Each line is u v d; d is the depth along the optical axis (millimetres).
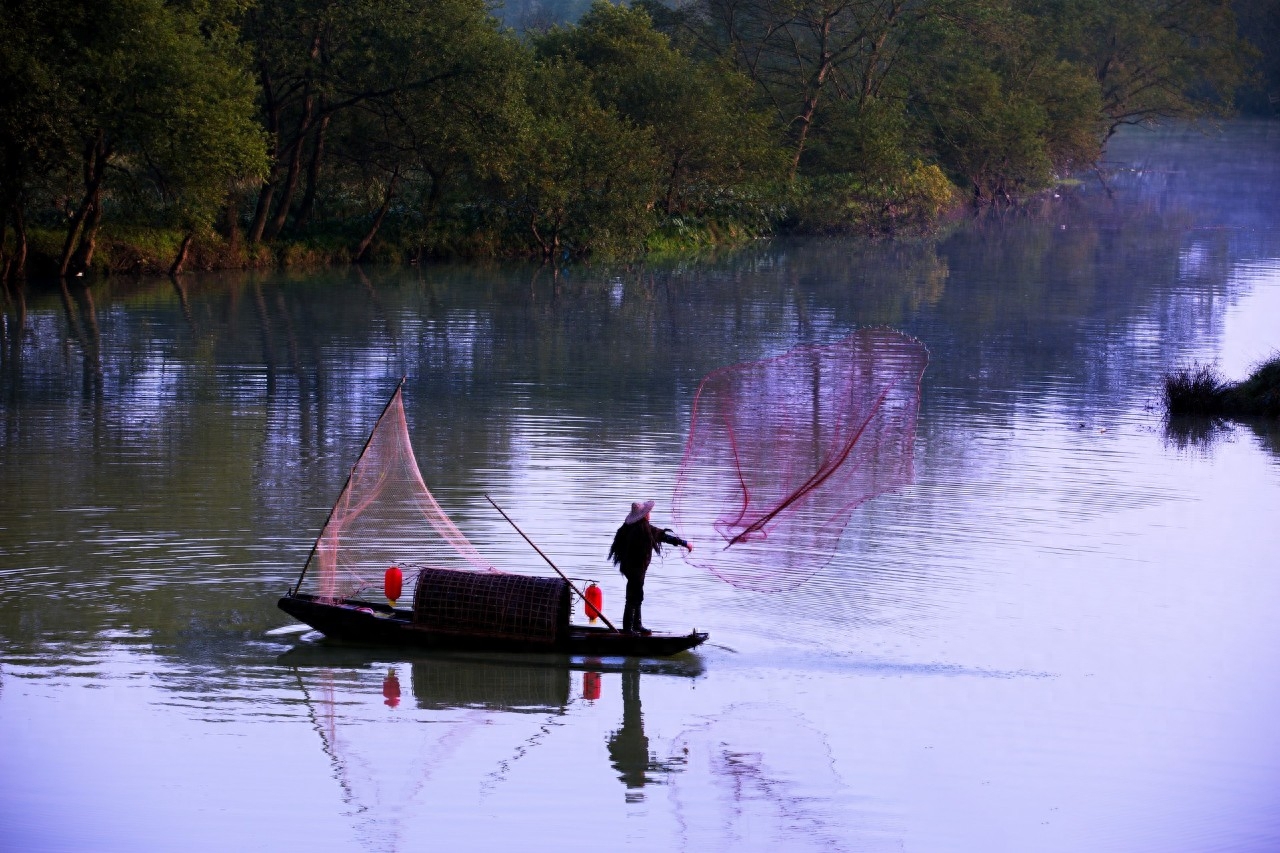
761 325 67375
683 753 19391
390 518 30297
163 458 36250
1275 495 34719
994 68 164875
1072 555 28828
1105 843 16922
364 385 48969
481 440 39250
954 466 37688
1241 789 18328
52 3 68188
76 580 25734
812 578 26781
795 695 21469
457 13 89938
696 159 118312
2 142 70438
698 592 25969
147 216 80500
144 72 70250
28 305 68500
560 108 104688
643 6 142625
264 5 85562
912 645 23562
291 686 21453
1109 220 140000
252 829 16984
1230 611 25328
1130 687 21750
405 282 85062
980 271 95812
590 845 16766
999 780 18531
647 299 78375
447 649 23125
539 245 105000
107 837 16703
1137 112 186625
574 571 26859
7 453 36688
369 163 97562
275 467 35344
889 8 145375
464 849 16469
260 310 69688
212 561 27047
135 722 19875
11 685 20969
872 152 131125
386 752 19234
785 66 152125
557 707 20969
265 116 93938
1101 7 175375
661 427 41219
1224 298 79625
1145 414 46969
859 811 17750
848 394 40594
